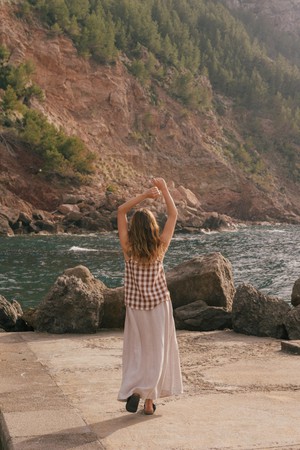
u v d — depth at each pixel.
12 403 6.07
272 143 136.00
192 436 5.11
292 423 5.43
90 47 108.62
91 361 8.09
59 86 101.94
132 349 5.52
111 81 107.31
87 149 95.00
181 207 80.69
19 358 8.27
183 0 160.00
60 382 6.97
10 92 86.88
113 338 9.88
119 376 7.25
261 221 109.12
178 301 11.53
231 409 5.85
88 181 86.06
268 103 141.88
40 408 5.88
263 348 8.93
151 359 5.45
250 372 7.38
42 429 5.28
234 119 137.62
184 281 11.51
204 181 108.88
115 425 5.40
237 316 10.38
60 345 9.23
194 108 122.19
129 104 111.12
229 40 158.12
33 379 7.09
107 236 64.31
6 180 78.69
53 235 65.12
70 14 115.88
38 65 100.94
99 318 10.93
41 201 80.00
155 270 5.54
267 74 155.12
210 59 146.88
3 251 45.44
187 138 112.81
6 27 100.19
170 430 5.26
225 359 8.16
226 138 128.88
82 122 101.94
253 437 5.07
